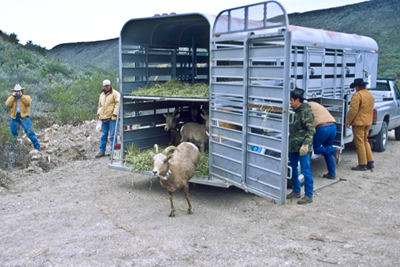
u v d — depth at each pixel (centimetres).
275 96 590
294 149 666
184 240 522
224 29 683
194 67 982
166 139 889
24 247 508
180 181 604
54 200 701
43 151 1023
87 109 1605
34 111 1524
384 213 622
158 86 820
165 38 879
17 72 2084
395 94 1217
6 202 687
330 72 870
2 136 996
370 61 1059
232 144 678
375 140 1085
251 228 565
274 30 648
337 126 845
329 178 820
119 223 588
